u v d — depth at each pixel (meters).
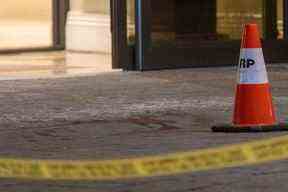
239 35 25.48
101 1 28.56
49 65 26.11
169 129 15.91
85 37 29.56
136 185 11.91
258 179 12.12
